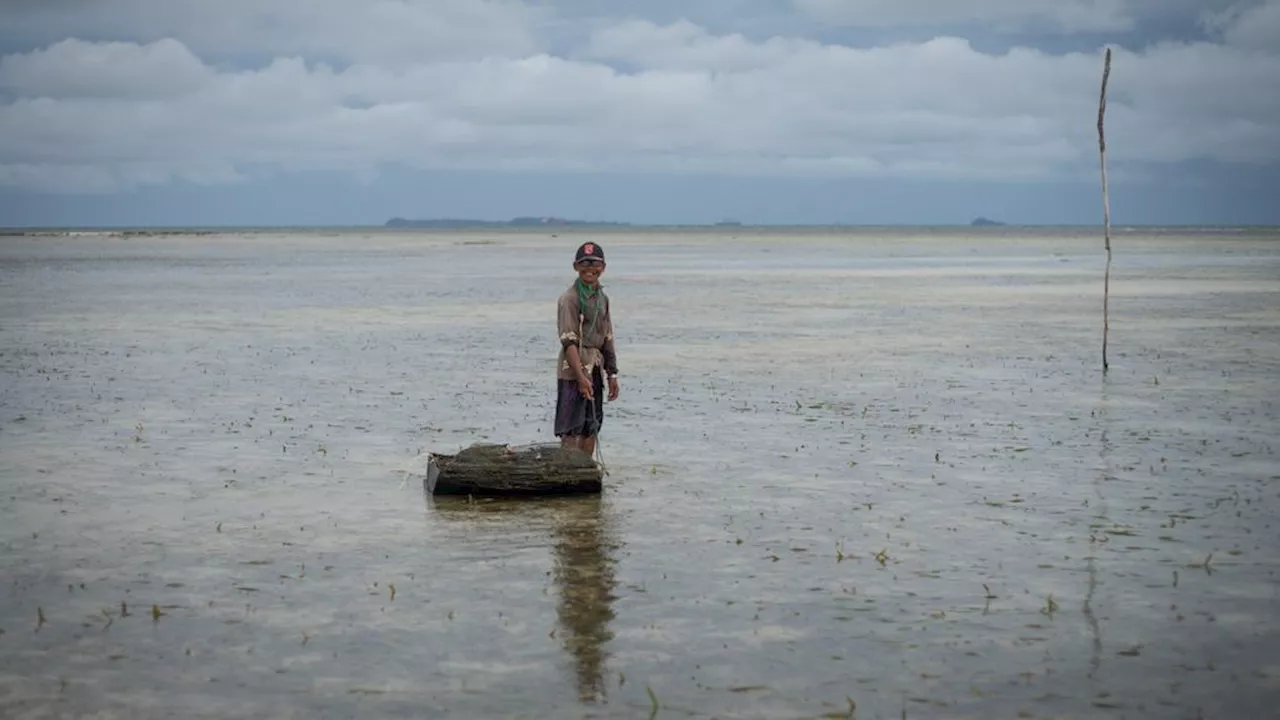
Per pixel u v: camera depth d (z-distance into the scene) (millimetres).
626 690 5418
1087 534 8141
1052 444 11641
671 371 18062
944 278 52156
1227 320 27625
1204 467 10430
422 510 9016
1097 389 15734
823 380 16891
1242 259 75000
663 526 8461
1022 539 8023
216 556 7699
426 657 5844
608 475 10305
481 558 7633
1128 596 6742
